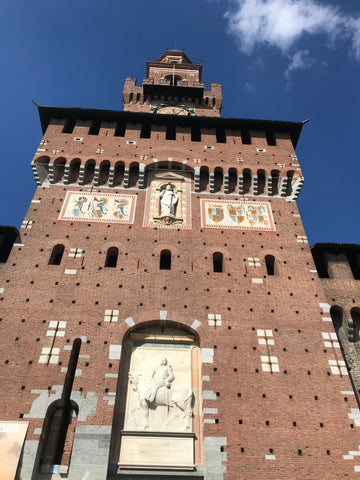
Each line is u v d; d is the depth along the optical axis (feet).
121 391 73.05
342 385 74.95
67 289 83.71
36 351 74.54
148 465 65.21
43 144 111.24
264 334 80.43
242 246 95.30
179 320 80.79
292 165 112.78
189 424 70.23
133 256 90.79
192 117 120.57
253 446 67.05
